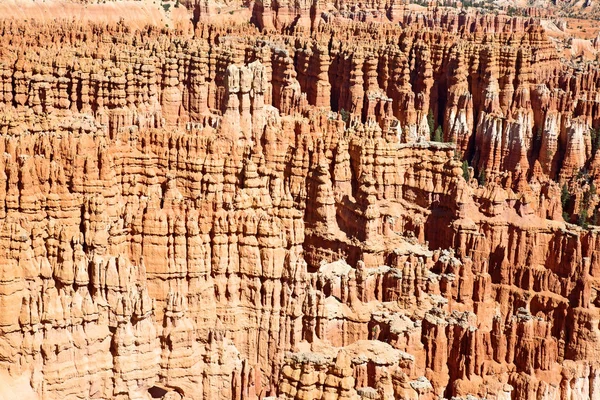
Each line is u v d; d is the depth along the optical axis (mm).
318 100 123688
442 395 66125
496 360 68375
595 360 78625
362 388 57062
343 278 69625
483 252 84000
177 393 62031
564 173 118188
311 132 83938
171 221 63750
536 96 125312
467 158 123875
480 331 67312
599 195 108312
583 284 80562
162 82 107438
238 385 62719
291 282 65250
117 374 59500
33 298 57719
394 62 124250
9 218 59750
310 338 65375
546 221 87000
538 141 122375
